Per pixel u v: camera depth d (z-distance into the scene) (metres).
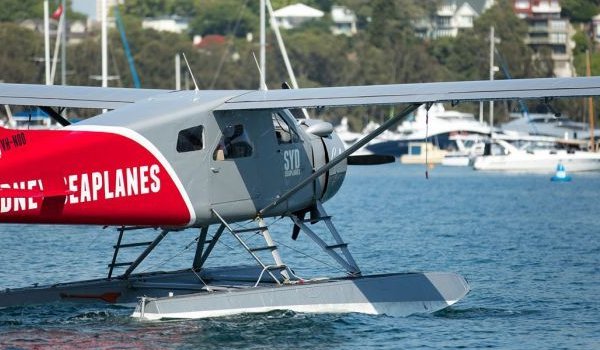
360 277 64.62
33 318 60.25
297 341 55.44
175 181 58.56
